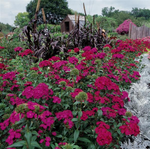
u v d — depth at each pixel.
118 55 3.84
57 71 3.01
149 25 23.14
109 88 2.25
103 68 3.30
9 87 2.58
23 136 1.64
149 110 2.95
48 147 1.85
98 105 2.34
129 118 2.06
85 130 2.07
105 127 1.82
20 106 1.51
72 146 1.66
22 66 3.82
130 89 3.48
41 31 5.74
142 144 2.28
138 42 6.14
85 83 2.89
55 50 5.84
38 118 1.73
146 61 5.64
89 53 3.62
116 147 2.21
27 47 5.89
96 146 1.96
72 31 6.52
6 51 5.11
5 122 1.70
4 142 1.86
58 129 2.29
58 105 2.30
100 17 21.77
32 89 2.12
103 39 6.81
